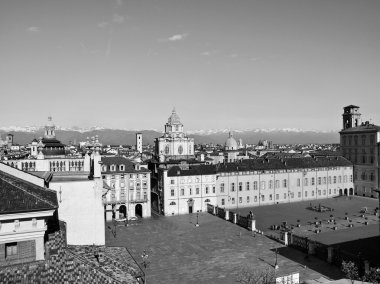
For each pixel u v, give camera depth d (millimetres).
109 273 31609
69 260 30688
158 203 141500
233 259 83062
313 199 165625
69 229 53531
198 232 108500
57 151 121812
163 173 136500
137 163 139250
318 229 106625
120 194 130875
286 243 93688
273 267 76688
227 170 148500
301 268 75688
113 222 124000
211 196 143500
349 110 188375
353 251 85000
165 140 186125
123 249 43469
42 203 29312
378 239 96688
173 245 95188
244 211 140625
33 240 29375
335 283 48406
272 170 156000
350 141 178750
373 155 166625
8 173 36562
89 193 54500
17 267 28141
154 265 79875
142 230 111875
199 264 80250
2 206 27812
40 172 58500
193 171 141625
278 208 146500
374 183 166500
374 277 54406
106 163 131750
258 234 104500
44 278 27969
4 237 28000
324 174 168500
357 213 133250
